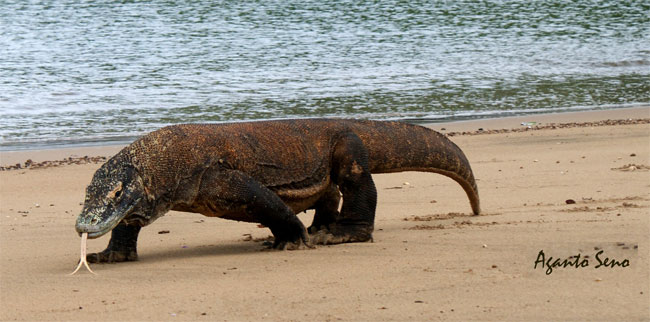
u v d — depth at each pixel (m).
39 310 26.23
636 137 70.19
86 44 146.62
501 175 53.84
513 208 43.53
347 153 36.50
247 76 116.94
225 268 31.47
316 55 136.88
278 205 33.84
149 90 105.00
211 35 158.75
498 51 146.25
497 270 29.92
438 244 34.75
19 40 150.25
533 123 82.81
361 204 36.25
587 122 81.88
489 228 37.81
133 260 33.22
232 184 33.25
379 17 187.38
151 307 26.28
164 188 32.16
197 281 29.48
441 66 128.88
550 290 27.31
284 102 97.44
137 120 86.12
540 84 114.38
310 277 29.70
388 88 108.69
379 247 34.62
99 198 30.78
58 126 82.75
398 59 134.62
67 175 58.25
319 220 38.59
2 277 30.64
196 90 105.38
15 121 85.25
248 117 87.75
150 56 134.00
